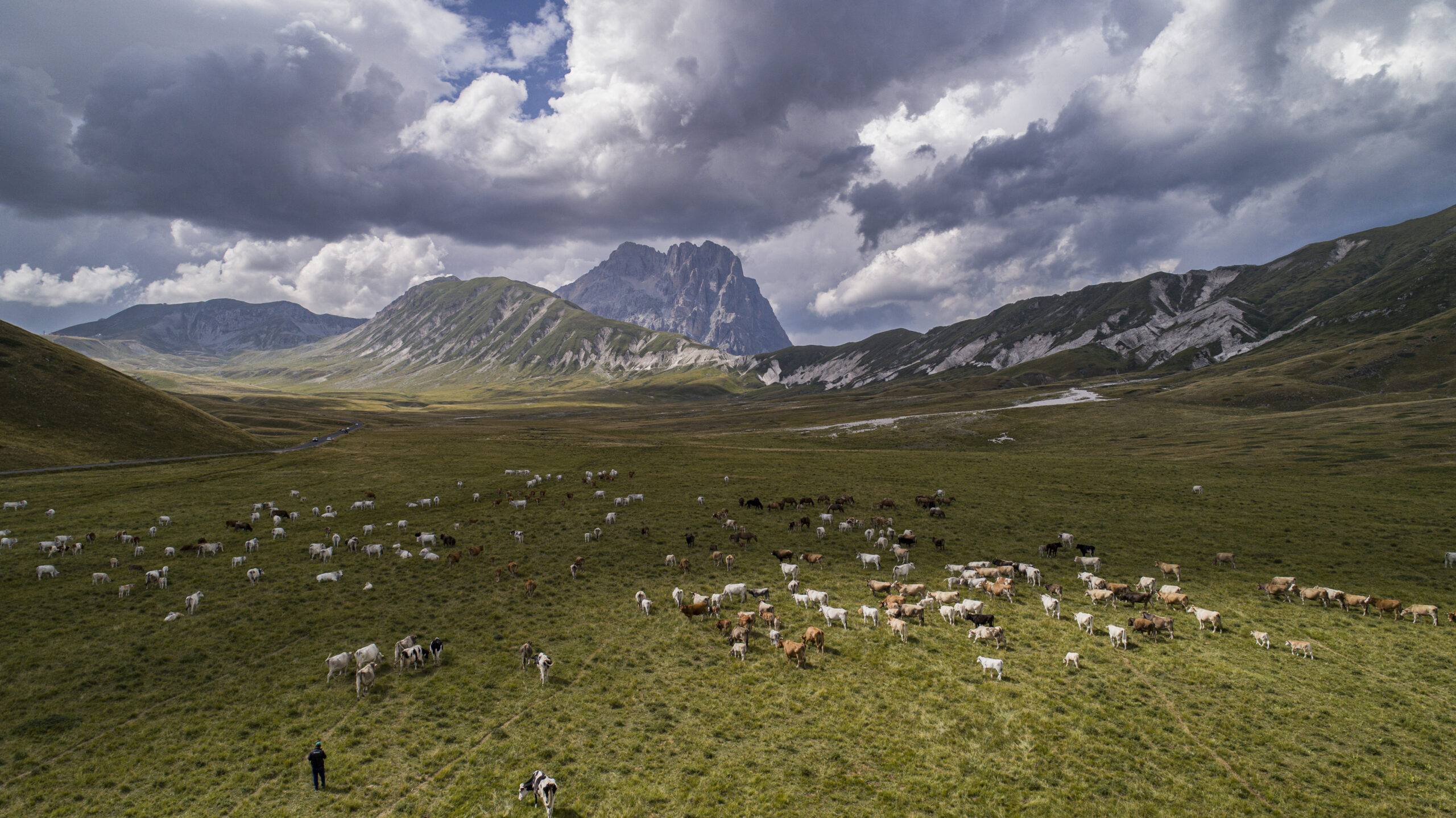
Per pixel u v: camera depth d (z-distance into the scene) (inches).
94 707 1023.0
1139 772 848.3
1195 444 4271.7
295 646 1250.0
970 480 3213.6
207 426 4692.4
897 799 800.3
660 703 1039.0
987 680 1103.6
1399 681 1087.6
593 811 779.4
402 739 935.0
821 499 2723.9
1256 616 1403.8
